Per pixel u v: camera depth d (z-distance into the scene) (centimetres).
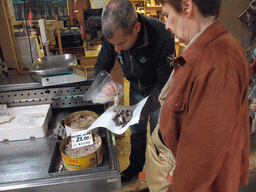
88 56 243
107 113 130
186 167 63
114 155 114
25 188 97
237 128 64
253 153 158
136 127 180
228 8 147
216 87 53
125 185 176
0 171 106
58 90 153
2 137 126
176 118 68
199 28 61
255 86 128
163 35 135
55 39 219
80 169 103
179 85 63
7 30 209
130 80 173
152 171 99
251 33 144
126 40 116
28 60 230
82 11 244
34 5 211
